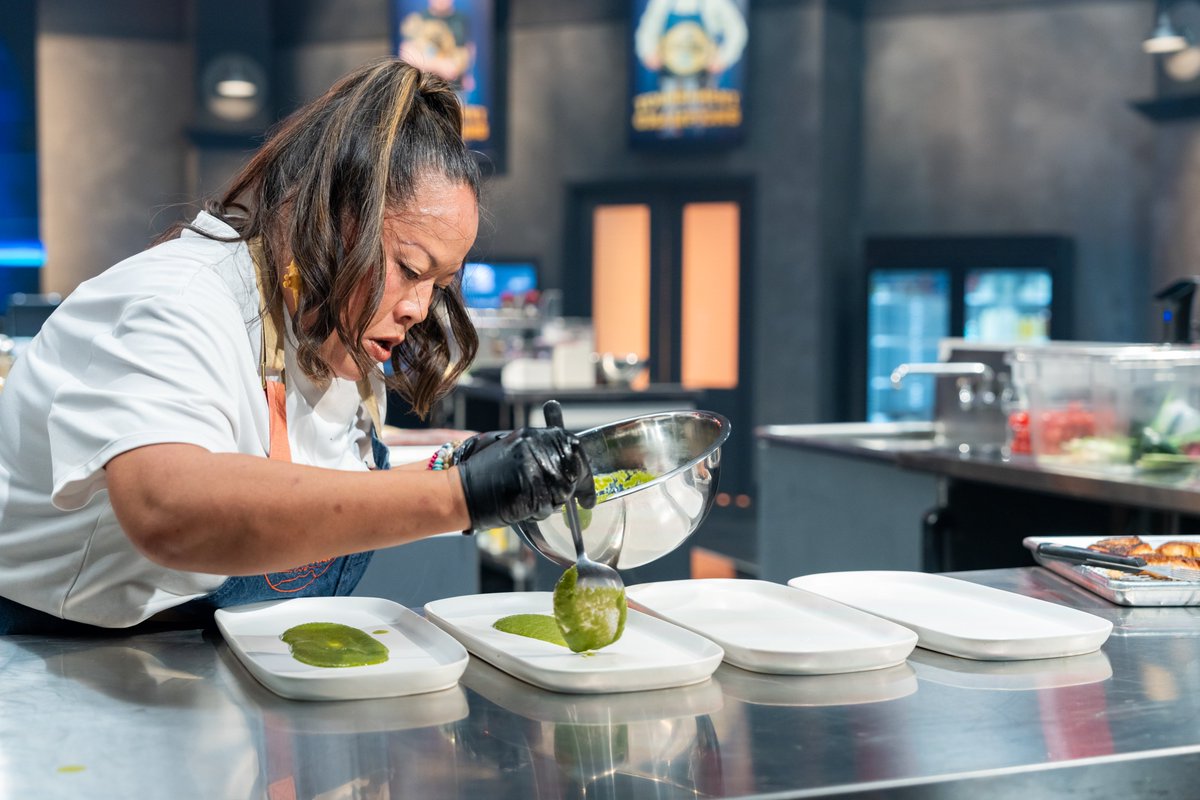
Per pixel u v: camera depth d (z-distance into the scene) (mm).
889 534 3553
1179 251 7410
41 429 1197
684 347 8484
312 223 1188
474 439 1134
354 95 1232
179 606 1319
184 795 786
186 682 1041
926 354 8227
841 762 847
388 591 2195
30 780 808
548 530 1191
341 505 984
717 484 1255
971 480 3295
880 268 8164
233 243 1266
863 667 1080
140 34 9398
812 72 8078
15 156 9172
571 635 1058
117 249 9461
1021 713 960
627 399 5230
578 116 8727
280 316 1304
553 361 5441
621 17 8602
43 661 1109
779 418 8227
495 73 8859
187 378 1081
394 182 1202
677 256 8461
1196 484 2654
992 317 8008
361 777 819
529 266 8812
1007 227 8141
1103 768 855
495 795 789
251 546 988
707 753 865
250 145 9352
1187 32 7363
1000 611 1283
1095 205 7914
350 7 9266
